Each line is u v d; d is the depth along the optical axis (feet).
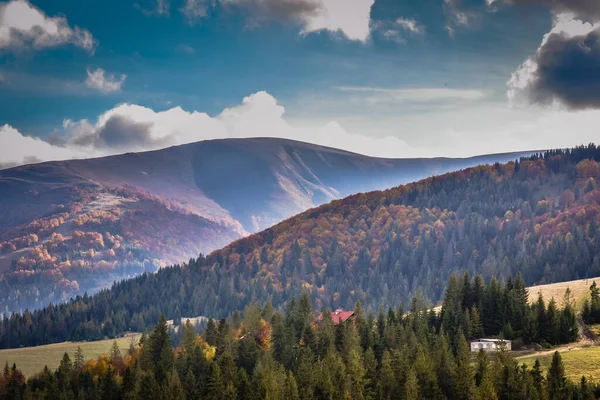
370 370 533.14
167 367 607.37
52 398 596.70
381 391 503.20
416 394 481.05
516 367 499.92
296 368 548.72
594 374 510.99
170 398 527.81
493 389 460.14
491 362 556.51
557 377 481.05
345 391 493.36
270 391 494.59
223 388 520.83
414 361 526.57
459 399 485.15
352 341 590.55
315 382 508.12
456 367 496.23
